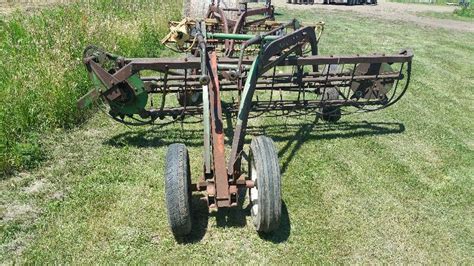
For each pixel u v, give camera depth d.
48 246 3.74
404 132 6.34
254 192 4.07
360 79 5.83
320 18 18.02
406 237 4.04
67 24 8.12
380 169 5.25
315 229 4.07
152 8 12.17
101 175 4.86
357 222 4.21
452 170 5.33
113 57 5.40
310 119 6.67
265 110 5.88
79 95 6.49
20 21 8.94
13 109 5.56
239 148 4.05
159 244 3.83
